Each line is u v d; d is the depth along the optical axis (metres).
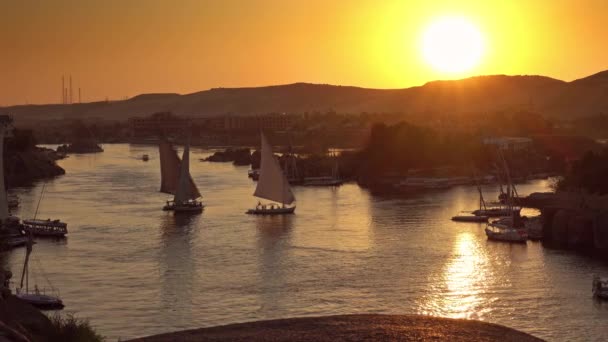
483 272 113.38
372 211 180.12
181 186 180.00
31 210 180.50
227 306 95.69
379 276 110.44
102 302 97.50
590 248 132.38
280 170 178.25
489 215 171.62
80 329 50.66
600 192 170.12
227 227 155.88
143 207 185.88
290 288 103.75
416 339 43.38
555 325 87.94
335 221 163.38
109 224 159.62
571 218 137.25
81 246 134.50
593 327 87.12
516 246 134.25
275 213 176.00
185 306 95.62
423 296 99.62
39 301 94.81
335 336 43.88
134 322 89.12
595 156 189.62
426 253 127.00
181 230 152.00
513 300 97.94
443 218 167.00
